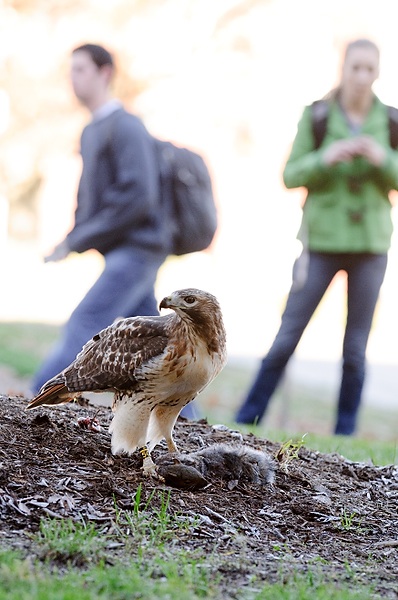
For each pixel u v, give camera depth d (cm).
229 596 638
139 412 816
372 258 1515
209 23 3806
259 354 3206
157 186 1338
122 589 622
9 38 3847
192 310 780
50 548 671
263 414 1555
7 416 905
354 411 1558
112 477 809
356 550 769
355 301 1527
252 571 687
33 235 4912
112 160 1329
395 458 1187
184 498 807
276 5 3853
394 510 875
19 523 721
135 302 1359
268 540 766
